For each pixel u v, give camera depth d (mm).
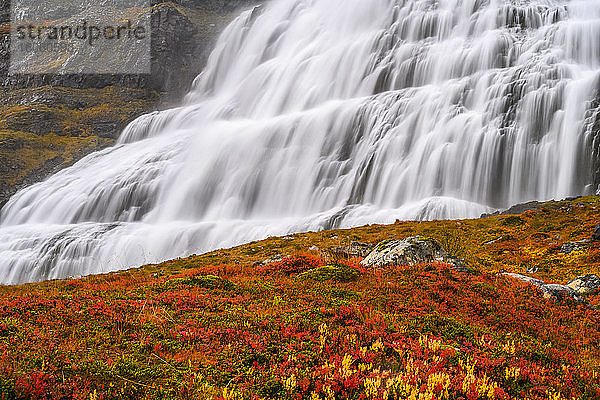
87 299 16031
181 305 15328
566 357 13945
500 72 86375
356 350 12031
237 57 174750
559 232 45094
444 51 104125
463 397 10180
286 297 16734
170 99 176250
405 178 78562
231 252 46688
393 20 132750
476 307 17828
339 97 115875
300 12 173750
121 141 144000
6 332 12109
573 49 89000
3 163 119750
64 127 145750
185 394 9539
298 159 93188
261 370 10734
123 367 10500
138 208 96000
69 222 96438
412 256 23078
